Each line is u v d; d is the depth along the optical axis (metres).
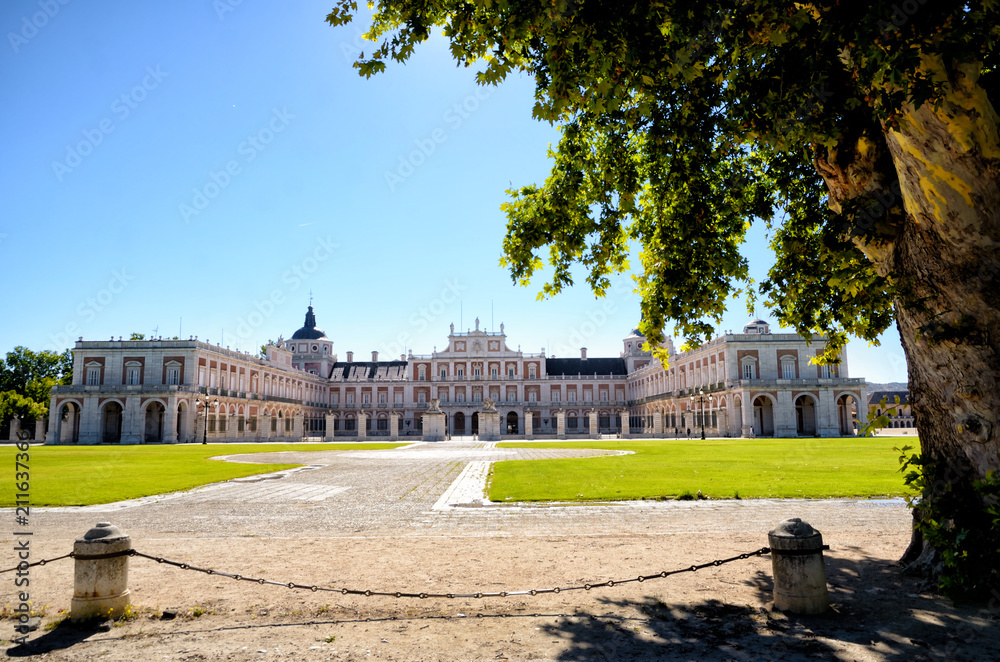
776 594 5.73
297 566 7.44
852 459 23.72
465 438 72.06
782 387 59.09
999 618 5.29
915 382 6.41
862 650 4.73
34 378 73.81
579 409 101.25
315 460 28.28
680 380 78.56
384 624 5.46
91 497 14.02
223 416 67.62
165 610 5.83
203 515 11.77
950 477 6.00
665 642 4.95
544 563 7.47
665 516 11.05
